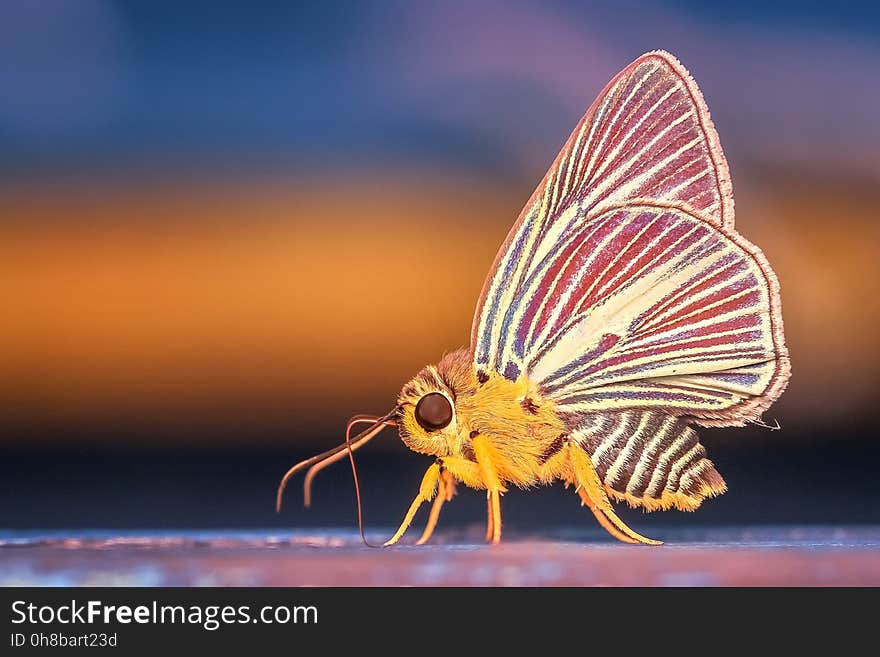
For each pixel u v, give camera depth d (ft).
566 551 0.51
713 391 0.59
